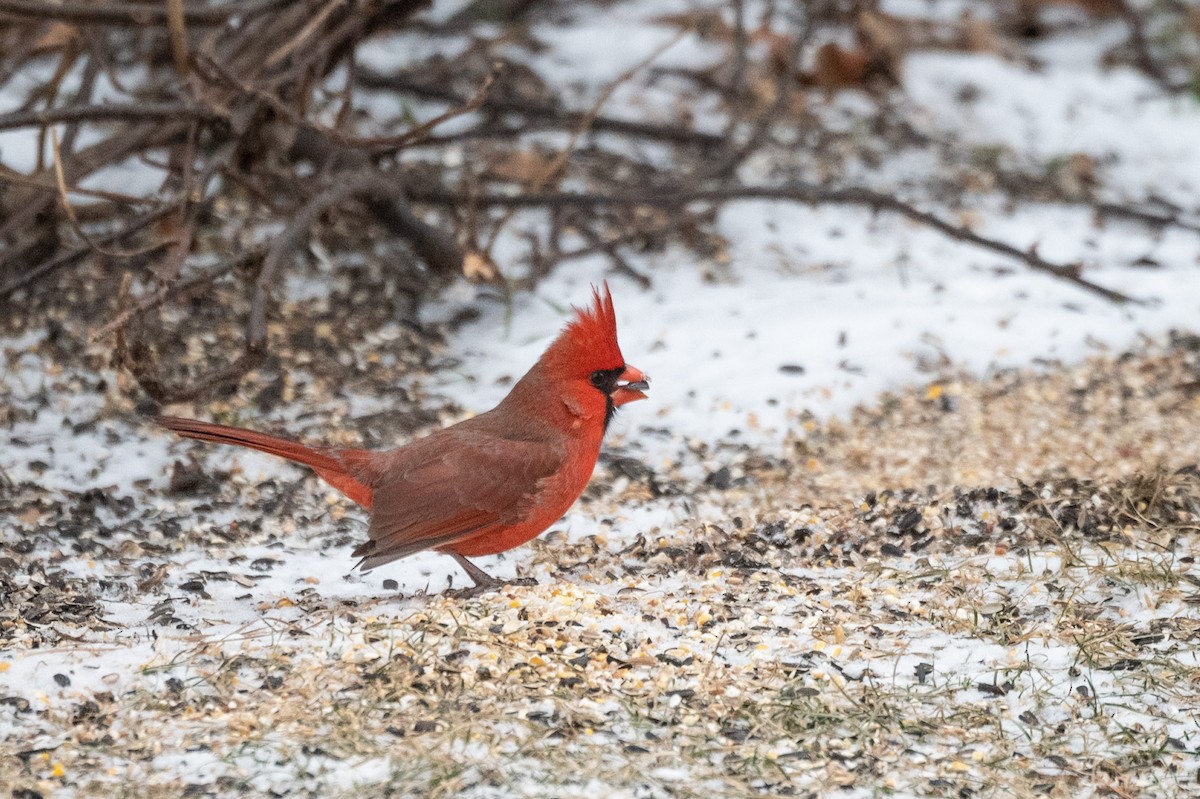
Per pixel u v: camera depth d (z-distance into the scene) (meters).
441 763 6.47
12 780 6.30
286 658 7.45
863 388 11.64
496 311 12.92
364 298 12.89
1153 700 7.33
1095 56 18.31
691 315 12.80
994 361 11.98
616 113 16.02
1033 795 6.48
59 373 11.55
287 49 11.20
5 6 10.62
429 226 12.65
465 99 15.45
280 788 6.29
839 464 10.71
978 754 6.81
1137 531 9.38
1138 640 7.89
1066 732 7.04
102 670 7.34
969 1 19.31
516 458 8.45
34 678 7.22
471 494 8.36
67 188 10.30
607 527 9.88
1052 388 11.62
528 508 8.50
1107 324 12.46
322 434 11.02
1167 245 14.13
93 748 6.62
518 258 13.68
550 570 9.13
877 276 13.55
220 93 11.71
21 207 12.31
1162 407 11.33
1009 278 13.42
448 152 15.06
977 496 9.79
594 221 14.27
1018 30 18.92
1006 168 15.60
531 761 6.56
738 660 7.64
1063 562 8.76
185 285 9.81
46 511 9.86
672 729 6.92
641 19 18.20
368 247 13.59
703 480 10.57
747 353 12.12
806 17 17.09
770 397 11.53
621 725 6.94
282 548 9.61
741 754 6.73
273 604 8.45
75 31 11.77
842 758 6.74
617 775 6.48
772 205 14.73
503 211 14.42
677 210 14.12
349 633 7.78
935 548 9.28
